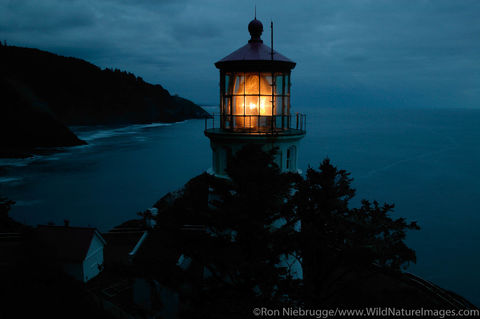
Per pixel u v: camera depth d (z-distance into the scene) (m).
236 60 13.51
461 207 63.69
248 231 8.61
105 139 186.00
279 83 14.22
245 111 14.09
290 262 13.98
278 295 8.78
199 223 9.68
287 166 14.68
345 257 10.02
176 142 167.75
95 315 10.43
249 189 8.61
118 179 87.62
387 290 14.12
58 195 72.25
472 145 147.25
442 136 183.75
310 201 10.69
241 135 13.42
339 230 10.06
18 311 8.66
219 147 14.44
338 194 10.77
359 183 80.62
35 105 160.88
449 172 93.19
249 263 7.98
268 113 14.20
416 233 51.22
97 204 66.06
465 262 42.38
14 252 10.91
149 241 18.34
